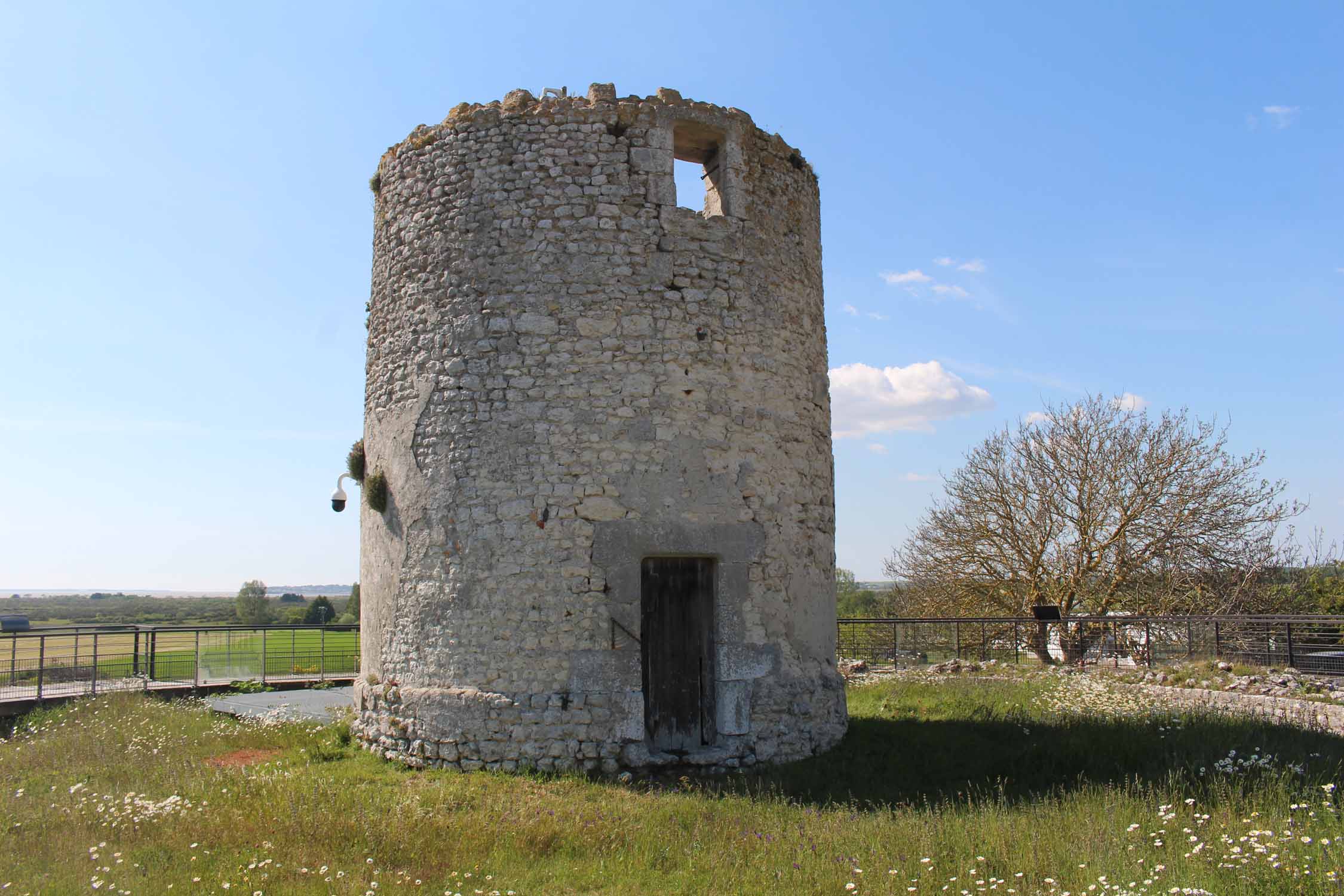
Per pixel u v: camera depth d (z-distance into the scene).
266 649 18.67
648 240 9.99
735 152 10.62
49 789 8.70
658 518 9.58
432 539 9.90
